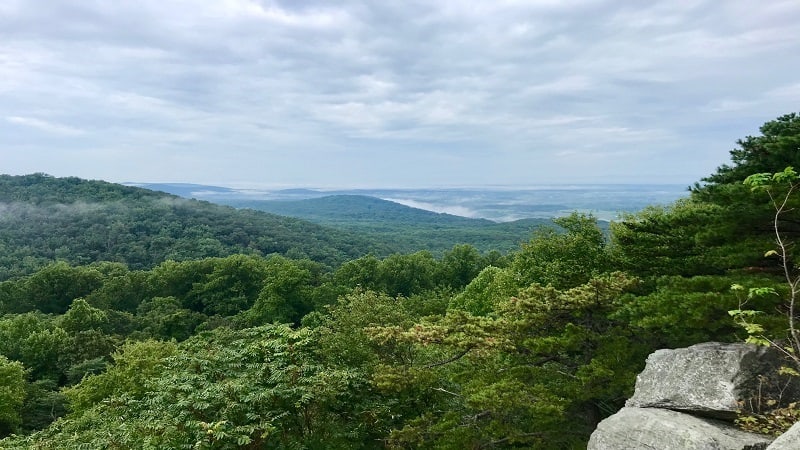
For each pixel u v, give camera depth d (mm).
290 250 145500
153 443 10219
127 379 24688
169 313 69688
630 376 10430
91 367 42688
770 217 9219
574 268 17844
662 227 11961
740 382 7449
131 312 78625
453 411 11977
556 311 12188
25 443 14695
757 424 6906
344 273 77938
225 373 13016
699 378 7852
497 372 12234
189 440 10266
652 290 12141
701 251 11383
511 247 163500
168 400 11812
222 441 10406
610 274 13227
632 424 7461
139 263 131375
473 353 11664
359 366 14570
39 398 39125
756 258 9445
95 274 86125
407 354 15203
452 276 81125
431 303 51781
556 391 11117
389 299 20547
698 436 6648
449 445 10898
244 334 16203
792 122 10141
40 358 46500
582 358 12516
